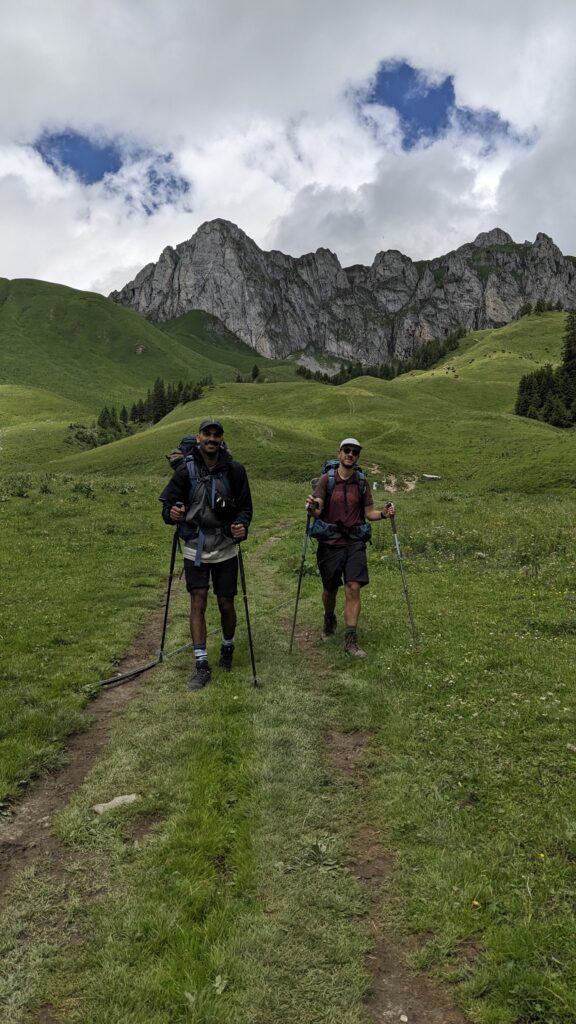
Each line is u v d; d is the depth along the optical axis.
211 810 4.96
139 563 16.73
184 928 3.72
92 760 6.08
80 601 12.52
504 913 3.80
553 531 18.47
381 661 8.40
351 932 3.73
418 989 3.37
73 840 4.70
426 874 4.18
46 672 8.33
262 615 11.42
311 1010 3.22
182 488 8.02
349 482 9.05
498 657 8.38
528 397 129.25
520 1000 3.21
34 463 118.12
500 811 4.80
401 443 90.50
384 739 6.20
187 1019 3.13
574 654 8.52
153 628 10.99
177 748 6.07
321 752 6.05
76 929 3.79
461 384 164.75
